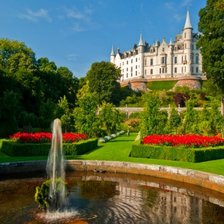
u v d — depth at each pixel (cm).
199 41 3984
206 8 3875
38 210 1143
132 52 12294
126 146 2589
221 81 3753
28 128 3750
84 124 2852
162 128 2503
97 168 1877
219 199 1322
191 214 1125
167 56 11188
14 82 4641
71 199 1280
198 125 2858
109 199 1296
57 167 1852
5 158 1988
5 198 1300
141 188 1498
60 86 6034
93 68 8069
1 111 3544
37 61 6919
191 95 7131
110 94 7844
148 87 9575
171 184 1580
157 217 1092
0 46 5769
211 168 1655
